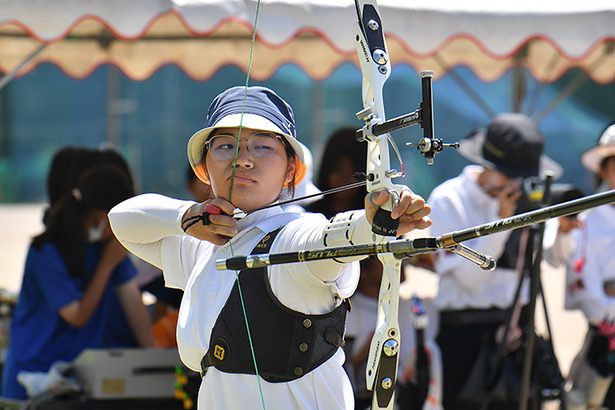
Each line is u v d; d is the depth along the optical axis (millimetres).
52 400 12750
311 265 6602
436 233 12922
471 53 17672
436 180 41625
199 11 12922
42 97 52188
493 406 12992
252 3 13125
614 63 17188
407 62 17812
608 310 13414
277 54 17344
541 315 26828
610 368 13430
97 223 13258
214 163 7086
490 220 12812
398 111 41906
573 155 42469
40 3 12633
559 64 17406
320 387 6848
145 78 17281
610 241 13617
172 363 13094
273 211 7148
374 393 6879
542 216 5789
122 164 14172
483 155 12922
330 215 13617
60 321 13328
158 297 14484
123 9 12750
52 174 13742
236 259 6375
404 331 13250
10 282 30750
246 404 6824
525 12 14148
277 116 7094
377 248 6184
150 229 7383
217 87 50750
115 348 13773
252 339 6820
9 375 13438
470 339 12961
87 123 51969
